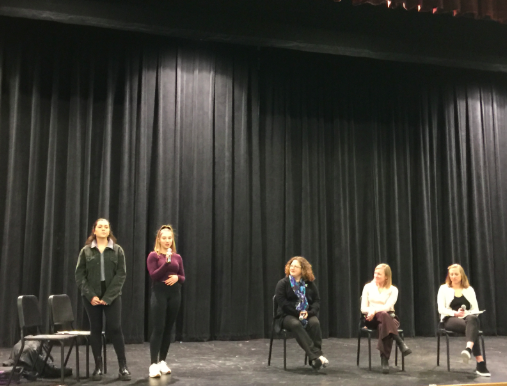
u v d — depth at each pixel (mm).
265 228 6125
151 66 5844
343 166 6484
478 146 6895
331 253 6336
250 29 5512
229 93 6094
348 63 6703
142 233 5531
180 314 5594
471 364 4199
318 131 6500
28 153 5414
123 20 5164
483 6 5234
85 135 5578
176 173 5762
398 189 6637
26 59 5523
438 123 6910
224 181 5930
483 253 6660
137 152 5680
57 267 5371
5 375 3400
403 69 6867
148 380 3500
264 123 6297
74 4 5031
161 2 5281
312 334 3953
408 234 6508
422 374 3783
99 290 3514
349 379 3596
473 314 3906
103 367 3947
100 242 3578
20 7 4875
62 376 3270
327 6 5730
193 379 3559
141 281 5453
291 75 6480
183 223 5754
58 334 3500
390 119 6730
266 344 5367
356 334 6219
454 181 6770
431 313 6340
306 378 3625
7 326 5082
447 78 6973
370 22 5852
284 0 5613
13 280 5172
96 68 5707
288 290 4027
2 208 5301
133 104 5727
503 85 7039
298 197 6324
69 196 5410
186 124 5902
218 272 5785
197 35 5395
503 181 6922
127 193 5566
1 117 5375
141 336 5363
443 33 6070
